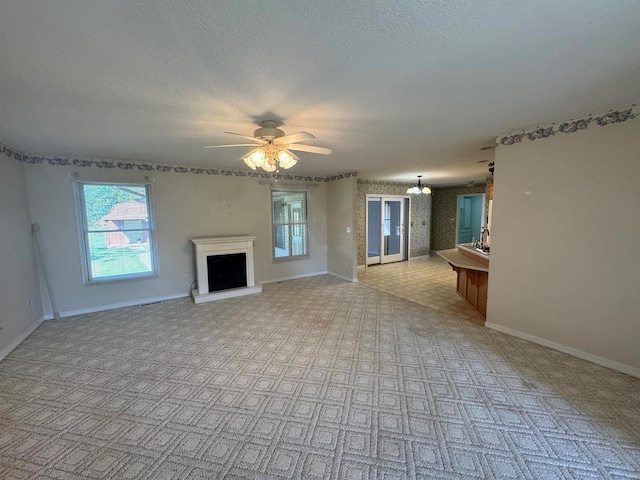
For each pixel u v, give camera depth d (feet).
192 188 16.72
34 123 8.80
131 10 3.97
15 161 11.96
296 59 5.37
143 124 8.98
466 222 30.48
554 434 6.27
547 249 9.91
